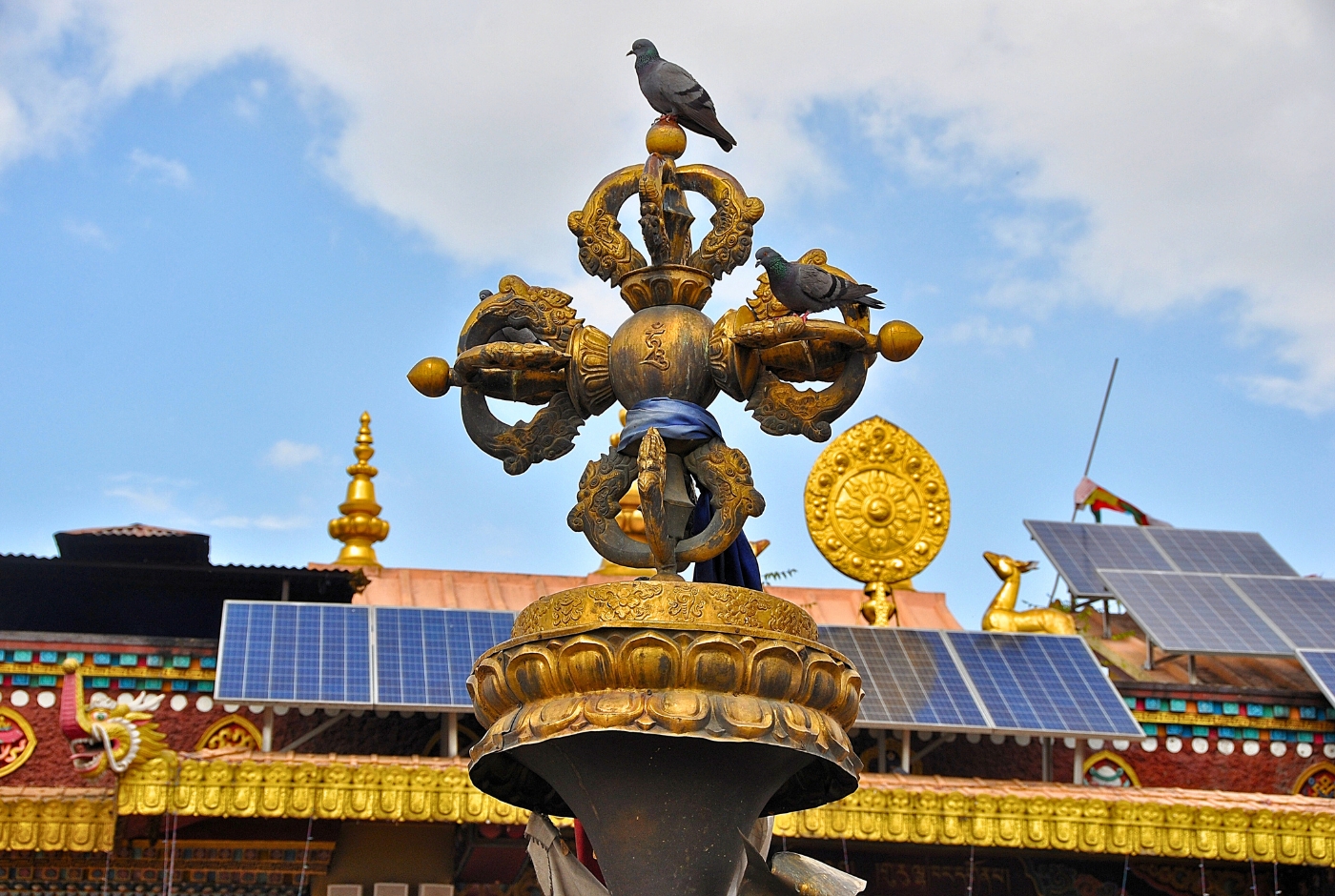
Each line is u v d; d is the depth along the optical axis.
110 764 16.42
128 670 19.56
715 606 4.83
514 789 5.99
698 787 4.99
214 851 18.67
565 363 5.69
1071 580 24.95
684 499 5.50
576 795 5.18
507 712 5.04
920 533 23.64
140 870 18.48
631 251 5.77
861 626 21.84
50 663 19.42
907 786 18.45
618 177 5.82
